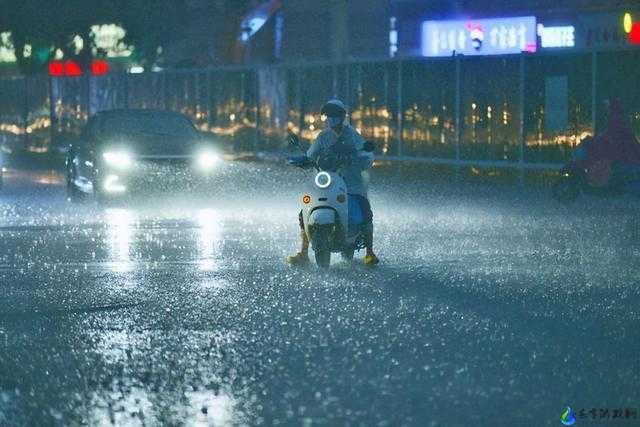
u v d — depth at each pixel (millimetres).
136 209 56844
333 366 22500
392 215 51938
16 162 98250
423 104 71375
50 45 116875
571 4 90938
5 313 28375
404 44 106312
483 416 18938
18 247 41688
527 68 64812
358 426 18406
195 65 114875
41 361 23234
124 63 134500
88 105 103062
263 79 84062
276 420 18750
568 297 30188
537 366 22344
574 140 62438
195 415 19078
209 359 23203
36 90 110688
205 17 124062
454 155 69500
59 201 62344
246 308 28734
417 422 18594
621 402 19719
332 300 29844
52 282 33281
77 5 112938
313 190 35594
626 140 55406
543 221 49094
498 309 28406
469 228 46562
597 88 61188
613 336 25141
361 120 76125
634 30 81875
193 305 29234
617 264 36312
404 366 22438
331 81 78000
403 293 30844
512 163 65750
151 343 24766
